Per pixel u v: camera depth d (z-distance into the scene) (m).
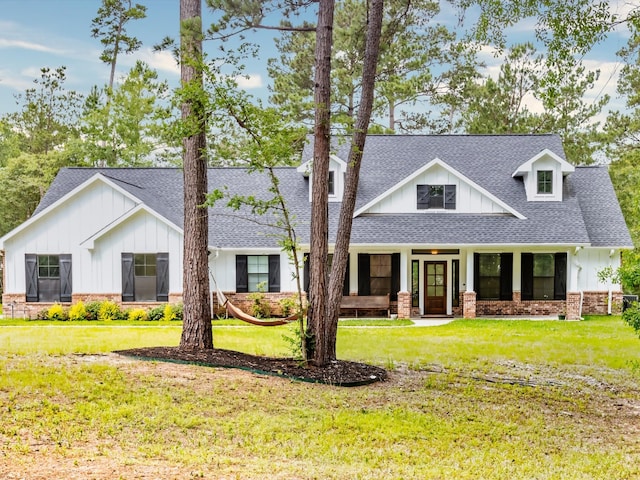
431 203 26.80
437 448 8.64
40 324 23.56
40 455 6.93
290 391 11.10
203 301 13.78
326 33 13.12
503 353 16.62
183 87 12.37
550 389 12.79
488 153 29.45
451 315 26.39
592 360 15.85
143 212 25.41
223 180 29.19
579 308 25.36
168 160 40.09
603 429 10.23
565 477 7.59
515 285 26.44
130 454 7.29
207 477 6.62
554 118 40.03
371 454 8.16
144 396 9.79
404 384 12.62
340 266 13.70
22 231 25.84
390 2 30.78
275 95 38.84
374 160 29.05
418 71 37.75
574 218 26.48
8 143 44.50
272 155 12.43
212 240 26.02
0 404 8.80
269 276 26.30
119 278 25.56
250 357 13.62
